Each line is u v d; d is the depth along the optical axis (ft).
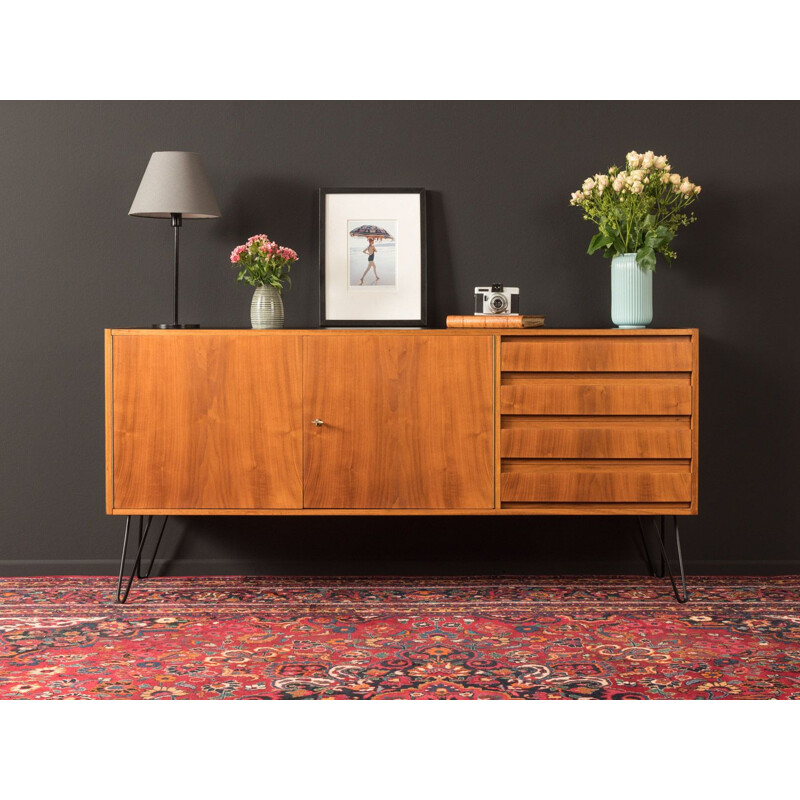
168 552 12.42
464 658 9.31
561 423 10.89
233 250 11.75
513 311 11.35
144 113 12.19
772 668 9.04
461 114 12.25
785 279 12.28
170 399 10.92
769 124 12.20
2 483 12.34
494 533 12.39
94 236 12.23
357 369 10.88
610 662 9.20
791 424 12.39
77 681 8.73
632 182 11.05
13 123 12.13
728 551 12.44
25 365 12.28
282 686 8.62
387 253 12.16
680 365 10.81
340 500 10.96
